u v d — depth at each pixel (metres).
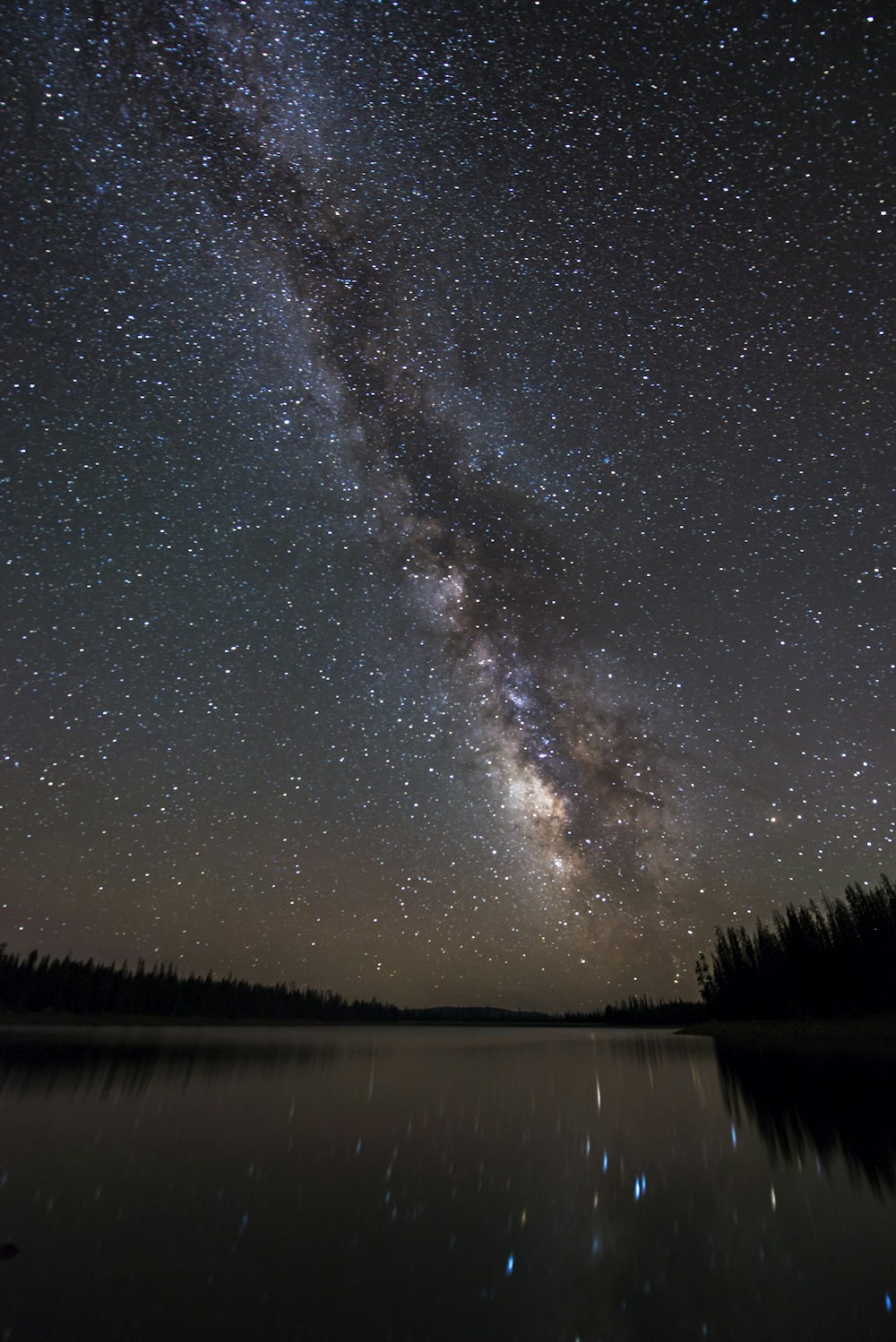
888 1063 28.25
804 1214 7.88
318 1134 12.86
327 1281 5.91
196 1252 6.60
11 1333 4.85
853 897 62.44
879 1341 4.78
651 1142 12.22
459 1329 4.98
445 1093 19.53
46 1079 20.91
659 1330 4.96
